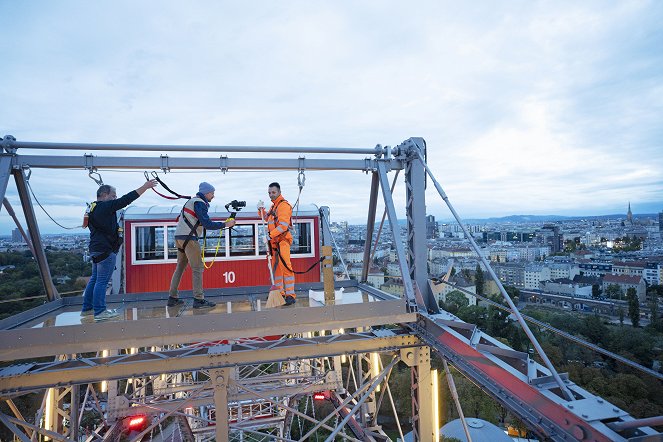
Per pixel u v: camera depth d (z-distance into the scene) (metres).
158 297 8.41
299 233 12.32
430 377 6.62
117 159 6.48
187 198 6.67
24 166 6.15
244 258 11.80
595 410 3.54
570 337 4.01
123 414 10.23
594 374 52.81
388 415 44.75
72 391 7.65
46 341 4.82
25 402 31.20
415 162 7.24
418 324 6.56
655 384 52.62
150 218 11.31
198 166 6.75
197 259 6.81
